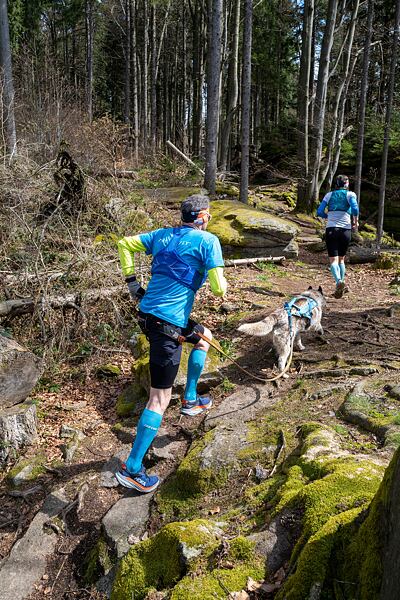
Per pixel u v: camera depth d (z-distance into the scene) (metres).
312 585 2.28
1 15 10.58
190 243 3.69
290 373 5.08
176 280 3.66
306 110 17.44
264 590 2.54
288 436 3.86
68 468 4.54
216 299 7.87
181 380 5.09
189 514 3.47
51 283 6.85
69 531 3.81
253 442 3.91
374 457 3.23
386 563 1.97
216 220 11.42
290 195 20.62
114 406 5.59
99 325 6.86
